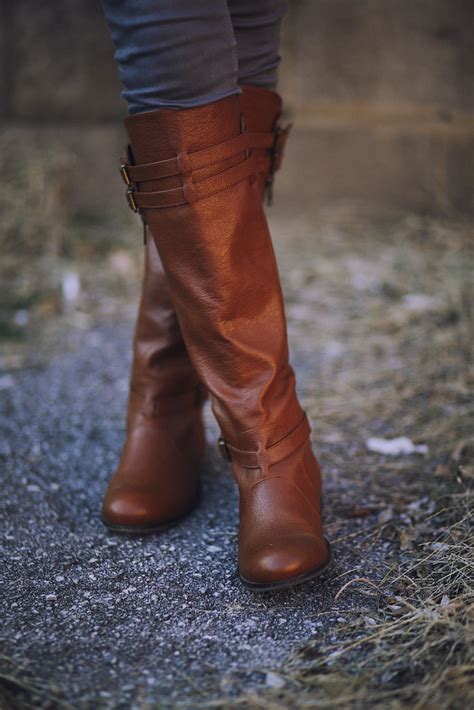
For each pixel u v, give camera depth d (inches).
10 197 111.6
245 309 40.6
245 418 41.0
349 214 117.0
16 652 36.8
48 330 86.4
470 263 99.2
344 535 47.2
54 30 116.6
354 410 65.8
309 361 76.8
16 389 71.6
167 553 45.6
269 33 43.2
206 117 37.3
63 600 41.2
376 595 41.1
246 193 39.5
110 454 59.1
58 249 109.0
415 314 85.6
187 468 49.8
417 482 53.5
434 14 107.9
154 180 38.5
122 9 36.1
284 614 39.8
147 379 49.1
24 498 52.0
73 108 119.6
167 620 39.6
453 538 45.1
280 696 34.0
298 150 116.4
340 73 112.6
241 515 42.0
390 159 114.8
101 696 34.1
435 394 67.5
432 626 37.9
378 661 36.1
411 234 110.9
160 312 48.1
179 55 35.9
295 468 42.0
